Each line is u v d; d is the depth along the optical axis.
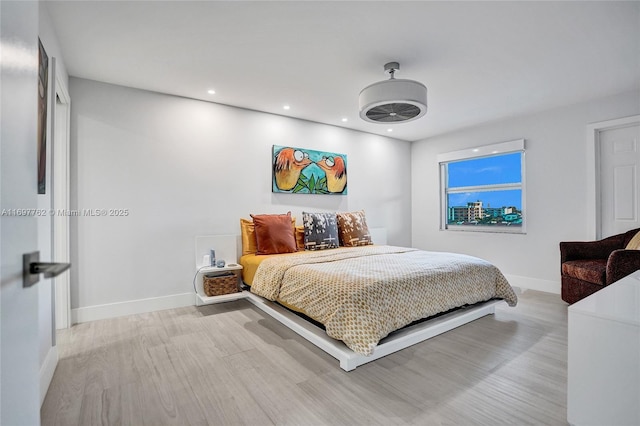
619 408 1.09
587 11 1.98
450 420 1.49
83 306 2.87
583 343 1.17
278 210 4.02
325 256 3.11
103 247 2.96
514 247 4.23
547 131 3.92
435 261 2.85
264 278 2.91
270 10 1.98
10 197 0.62
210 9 1.96
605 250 3.23
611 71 2.83
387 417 1.51
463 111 3.94
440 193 5.14
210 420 1.50
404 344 2.27
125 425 1.46
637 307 1.18
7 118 0.61
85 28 2.14
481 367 2.00
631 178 3.38
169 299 3.28
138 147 3.14
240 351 2.24
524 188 4.14
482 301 2.90
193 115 3.45
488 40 2.32
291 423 1.48
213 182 3.55
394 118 2.97
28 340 0.69
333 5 1.93
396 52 2.49
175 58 2.57
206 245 3.46
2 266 0.58
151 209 3.20
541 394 1.70
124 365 2.04
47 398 1.68
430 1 1.89
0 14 0.58
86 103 2.91
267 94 3.34
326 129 4.48
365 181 4.93
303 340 2.44
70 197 2.81
